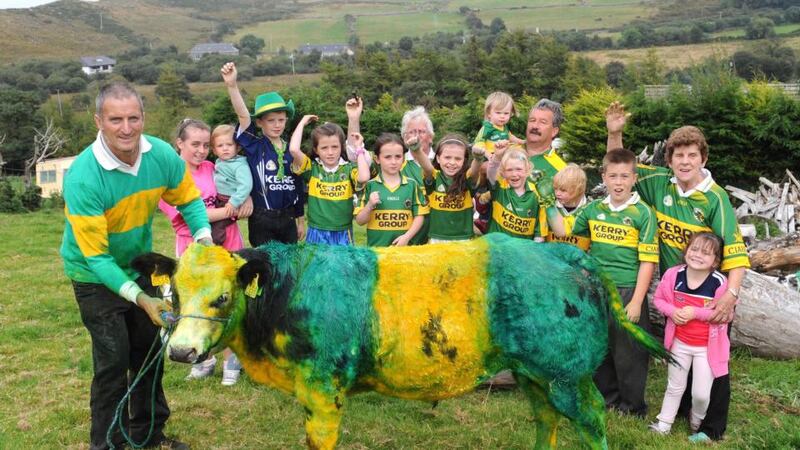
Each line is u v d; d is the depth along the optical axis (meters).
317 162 7.71
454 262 4.92
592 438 5.23
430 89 51.34
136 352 5.98
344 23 190.50
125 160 5.30
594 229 6.71
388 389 5.06
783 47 57.41
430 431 6.56
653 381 7.74
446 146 7.13
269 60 116.19
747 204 12.51
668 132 21.02
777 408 6.95
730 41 88.25
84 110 77.31
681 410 6.82
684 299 6.32
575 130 23.52
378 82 53.00
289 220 7.80
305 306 4.79
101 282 5.46
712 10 138.50
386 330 4.80
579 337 4.98
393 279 4.86
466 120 28.84
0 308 10.95
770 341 8.12
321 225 7.59
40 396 7.54
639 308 6.46
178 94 76.56
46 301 11.28
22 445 6.28
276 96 7.61
